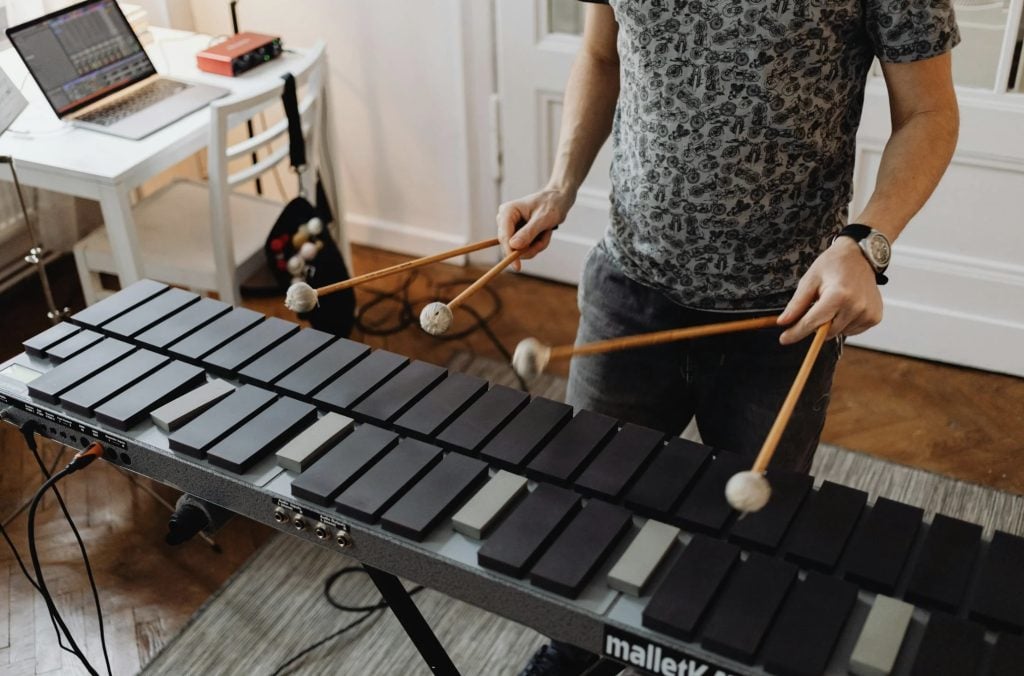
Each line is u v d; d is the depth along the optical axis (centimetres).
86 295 278
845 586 129
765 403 172
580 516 139
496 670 215
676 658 126
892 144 150
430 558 139
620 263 175
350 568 239
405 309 329
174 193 297
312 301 158
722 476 144
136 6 313
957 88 265
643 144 162
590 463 150
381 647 221
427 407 158
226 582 237
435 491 143
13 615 230
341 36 331
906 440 274
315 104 279
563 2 298
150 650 222
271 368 167
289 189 367
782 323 140
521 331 319
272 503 149
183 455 155
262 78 292
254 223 285
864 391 292
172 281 271
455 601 231
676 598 127
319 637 223
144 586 238
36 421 171
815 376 170
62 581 238
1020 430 276
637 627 128
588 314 182
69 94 268
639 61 156
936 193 279
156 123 265
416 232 356
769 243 162
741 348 170
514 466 149
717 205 159
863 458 268
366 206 361
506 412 157
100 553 246
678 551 138
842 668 122
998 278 282
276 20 338
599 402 185
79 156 252
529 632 223
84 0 276
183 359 173
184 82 287
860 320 137
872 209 144
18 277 340
